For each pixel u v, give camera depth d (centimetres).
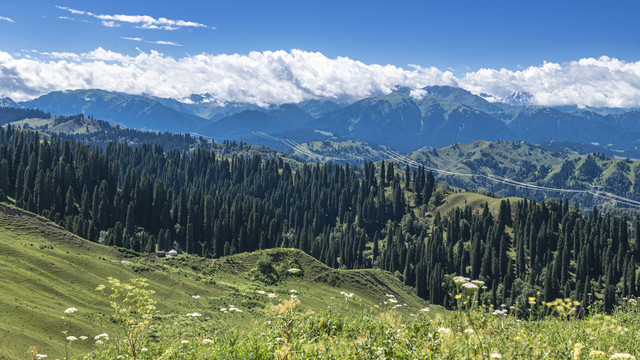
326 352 1285
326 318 1560
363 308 1634
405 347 1272
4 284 10231
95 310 10694
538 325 1335
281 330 1455
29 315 8856
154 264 15675
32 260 12369
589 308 1522
